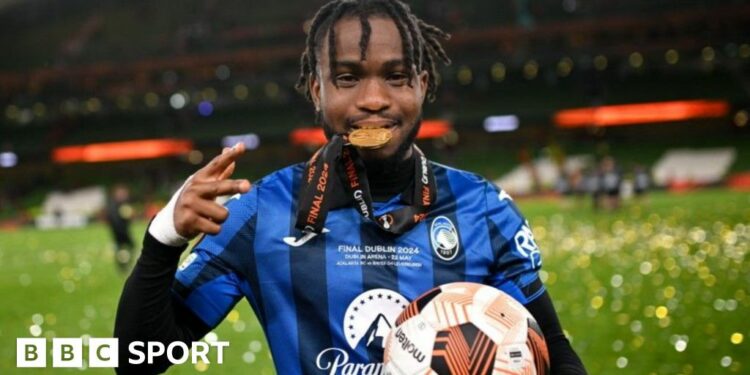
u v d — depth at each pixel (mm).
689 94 40375
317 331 2010
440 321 1844
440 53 2453
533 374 1863
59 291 12234
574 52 40531
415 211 2078
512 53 41469
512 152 42438
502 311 1880
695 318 7848
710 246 13586
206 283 2059
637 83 42094
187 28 47344
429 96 2479
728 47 39250
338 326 1998
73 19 52312
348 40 1982
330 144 2035
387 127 1992
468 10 44000
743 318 7762
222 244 2086
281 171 2182
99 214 39031
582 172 30859
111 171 48000
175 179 46594
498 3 43844
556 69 43312
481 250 2133
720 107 39406
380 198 2086
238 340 7414
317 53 2105
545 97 42812
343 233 2043
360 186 2043
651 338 7117
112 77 46781
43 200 45031
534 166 38938
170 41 47875
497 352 1820
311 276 2020
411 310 1898
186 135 46312
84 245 22688
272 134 44344
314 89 2211
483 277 2123
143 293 1849
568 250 14586
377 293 2010
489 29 41500
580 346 6938
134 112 48906
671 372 6043
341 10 2031
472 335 1825
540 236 17609
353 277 2016
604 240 15875
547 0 43094
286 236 2061
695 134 40938
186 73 46625
